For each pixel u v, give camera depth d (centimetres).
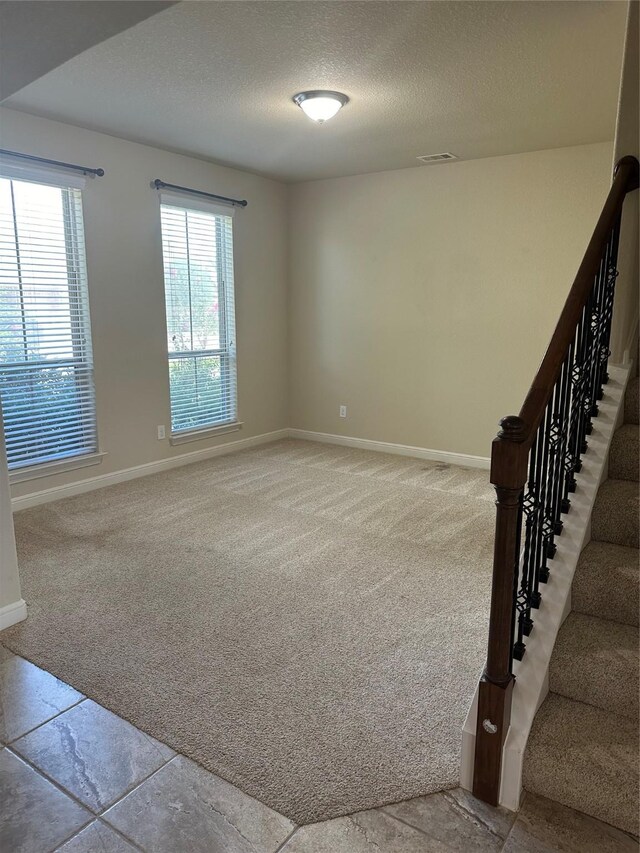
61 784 172
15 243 365
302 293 580
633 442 225
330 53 269
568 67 284
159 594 280
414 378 525
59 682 216
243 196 519
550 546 192
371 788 170
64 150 381
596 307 216
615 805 153
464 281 484
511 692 163
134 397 453
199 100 331
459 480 466
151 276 451
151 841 154
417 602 274
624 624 190
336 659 230
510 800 163
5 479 246
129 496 420
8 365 371
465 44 260
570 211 432
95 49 265
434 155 450
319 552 329
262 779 173
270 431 595
